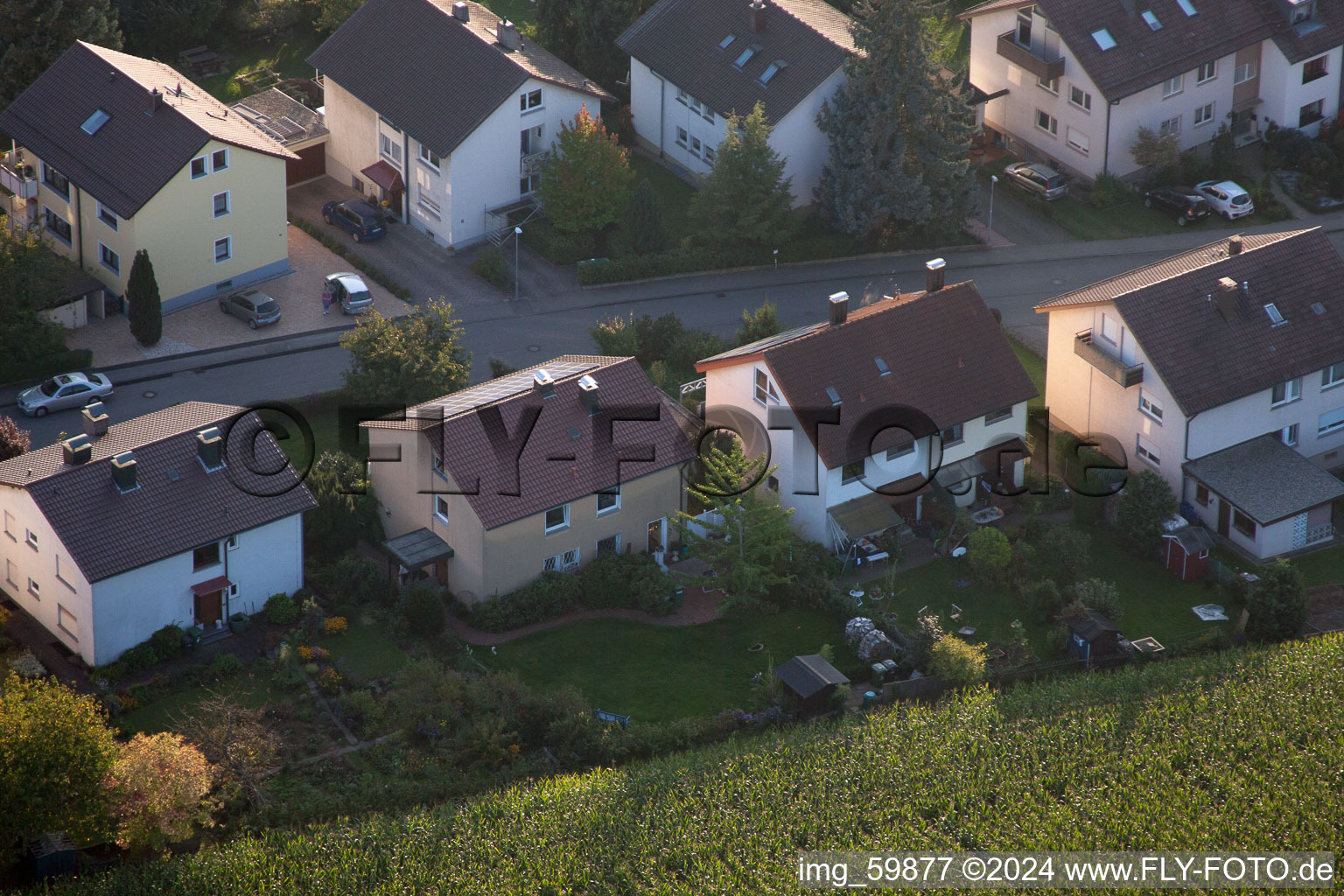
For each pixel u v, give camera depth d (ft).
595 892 393.50
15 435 497.05
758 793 419.74
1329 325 538.88
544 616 482.69
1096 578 504.02
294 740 433.48
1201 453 527.81
